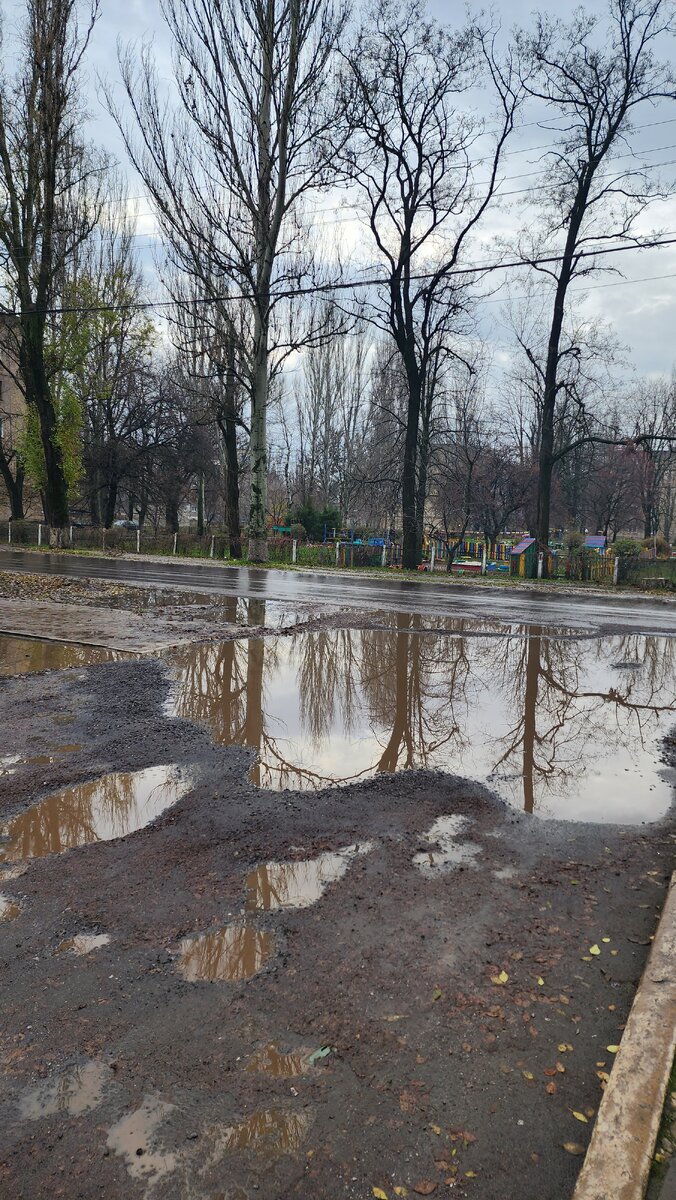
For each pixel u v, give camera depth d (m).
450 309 26.41
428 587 20.06
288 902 3.64
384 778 5.42
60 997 2.92
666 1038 2.52
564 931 3.38
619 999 2.91
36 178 26.88
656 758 5.95
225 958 3.18
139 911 3.56
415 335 27.72
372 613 13.70
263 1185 2.11
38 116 26.11
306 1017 2.80
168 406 40.47
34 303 28.44
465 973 3.06
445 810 4.84
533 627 12.53
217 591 16.72
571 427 38.44
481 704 7.60
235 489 29.77
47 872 3.96
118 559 27.73
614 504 51.69
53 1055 2.61
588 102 21.66
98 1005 2.88
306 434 57.28
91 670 8.52
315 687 8.13
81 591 15.89
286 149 22.78
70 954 3.22
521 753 6.05
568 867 4.04
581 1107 2.38
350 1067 2.55
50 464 31.41
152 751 5.91
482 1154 2.21
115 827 4.53
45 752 5.84
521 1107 2.38
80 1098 2.42
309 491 54.34
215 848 4.25
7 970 3.10
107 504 41.81
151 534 37.66
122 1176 2.14
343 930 3.39
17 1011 2.84
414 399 26.08
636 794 5.17
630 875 3.95
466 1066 2.55
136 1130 2.30
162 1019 2.79
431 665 9.36
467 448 36.16
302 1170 2.16
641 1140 2.13
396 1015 2.81
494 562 30.25
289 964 3.13
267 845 4.29
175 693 7.65
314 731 6.55
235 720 6.82
